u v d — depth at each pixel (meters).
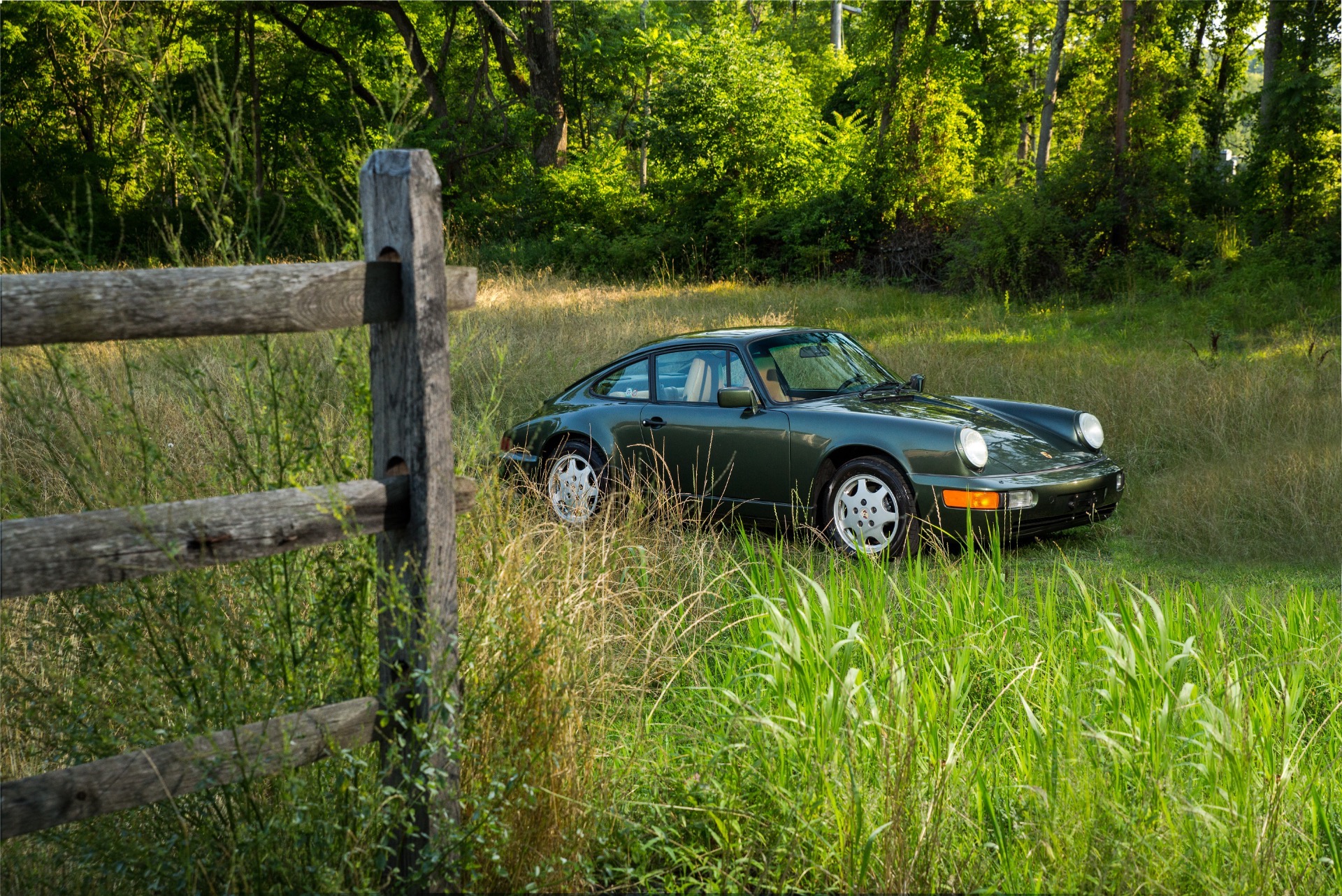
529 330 13.23
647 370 6.91
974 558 5.37
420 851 2.30
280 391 2.55
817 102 39.84
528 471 7.12
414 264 2.18
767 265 26.95
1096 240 21.11
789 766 2.90
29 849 2.38
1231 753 2.75
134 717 2.38
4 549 1.79
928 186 25.23
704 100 27.95
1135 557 6.06
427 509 2.25
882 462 5.89
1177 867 2.42
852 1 45.19
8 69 29.61
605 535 4.36
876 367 7.06
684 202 28.89
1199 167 23.48
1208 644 3.74
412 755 2.29
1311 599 4.43
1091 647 3.77
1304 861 2.65
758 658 3.84
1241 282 17.73
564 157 34.41
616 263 28.31
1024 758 2.98
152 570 1.93
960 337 14.84
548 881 2.46
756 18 50.19
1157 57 22.38
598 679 3.13
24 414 2.43
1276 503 6.29
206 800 2.34
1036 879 2.40
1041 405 6.73
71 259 2.34
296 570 2.54
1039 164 26.05
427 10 36.28
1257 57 34.97
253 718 2.29
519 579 2.79
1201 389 8.88
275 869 2.23
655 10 42.28
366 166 2.22
